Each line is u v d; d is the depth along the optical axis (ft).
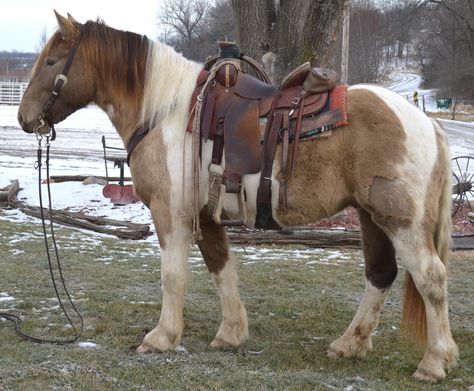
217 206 12.54
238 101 12.55
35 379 11.75
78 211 33.45
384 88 12.41
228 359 13.06
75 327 15.12
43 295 17.85
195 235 12.72
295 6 28.91
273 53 28.81
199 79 13.03
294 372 12.35
